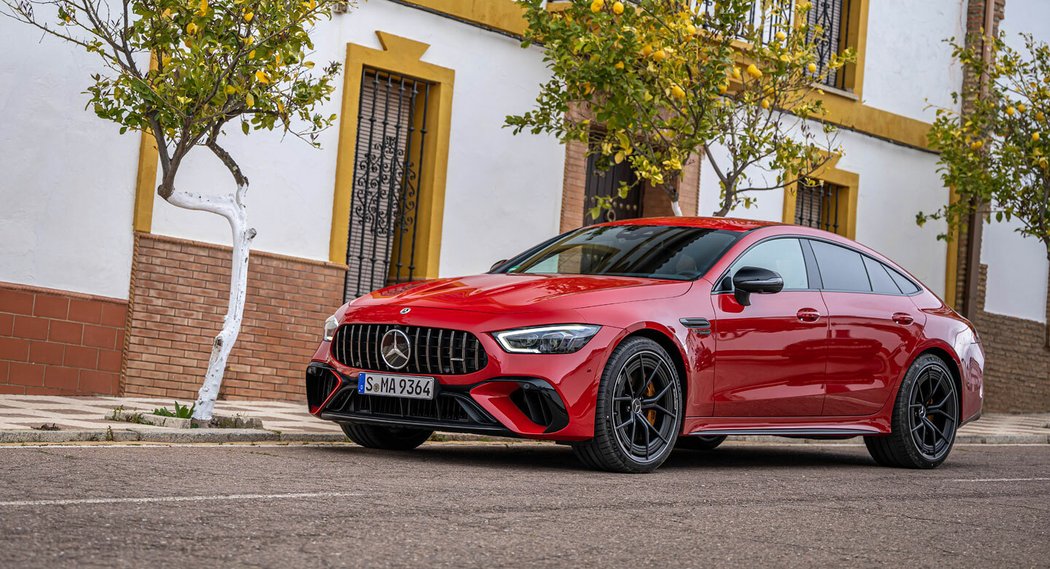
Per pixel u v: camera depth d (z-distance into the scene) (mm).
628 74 10422
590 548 4188
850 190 16188
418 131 12289
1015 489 7098
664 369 6684
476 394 6270
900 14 16797
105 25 7902
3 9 9594
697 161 14398
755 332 7160
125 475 5258
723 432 7047
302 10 7836
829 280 7871
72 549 3607
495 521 4613
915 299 8508
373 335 6660
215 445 7016
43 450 6094
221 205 8008
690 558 4133
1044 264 18984
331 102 11383
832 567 4152
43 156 9766
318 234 11375
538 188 13023
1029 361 18672
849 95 15984
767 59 11320
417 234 12234
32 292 9711
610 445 6449
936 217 16109
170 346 10438
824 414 7645
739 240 7453
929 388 8422
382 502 4910
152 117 7754
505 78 12711
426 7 12008
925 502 6152
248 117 10820
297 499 4828
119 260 10172
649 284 6867
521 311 6363
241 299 8008
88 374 10008
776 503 5734
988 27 17625
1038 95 14766
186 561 3551
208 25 7625
